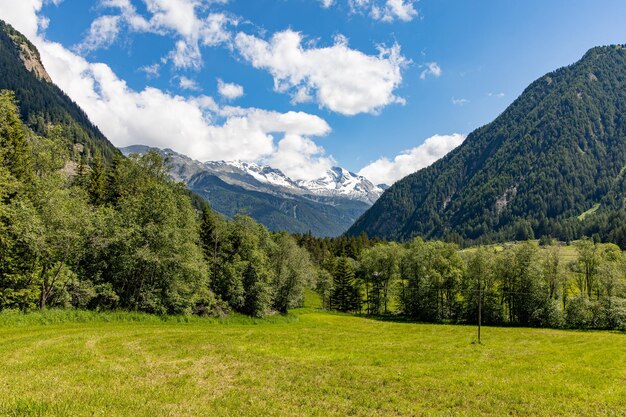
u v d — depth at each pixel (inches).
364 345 1628.9
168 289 2209.6
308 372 948.6
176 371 864.3
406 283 4557.1
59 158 2121.1
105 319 1758.1
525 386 895.1
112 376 748.0
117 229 2057.1
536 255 3595.0
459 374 1013.2
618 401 794.2
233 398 658.8
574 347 1877.5
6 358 868.0
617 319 3036.4
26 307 1626.5
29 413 457.4
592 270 3651.6
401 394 780.0
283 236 3590.1
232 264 2886.3
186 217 2581.2
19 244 1596.9
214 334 1641.2
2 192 1545.3
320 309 4601.4
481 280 3757.4
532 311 3462.1
